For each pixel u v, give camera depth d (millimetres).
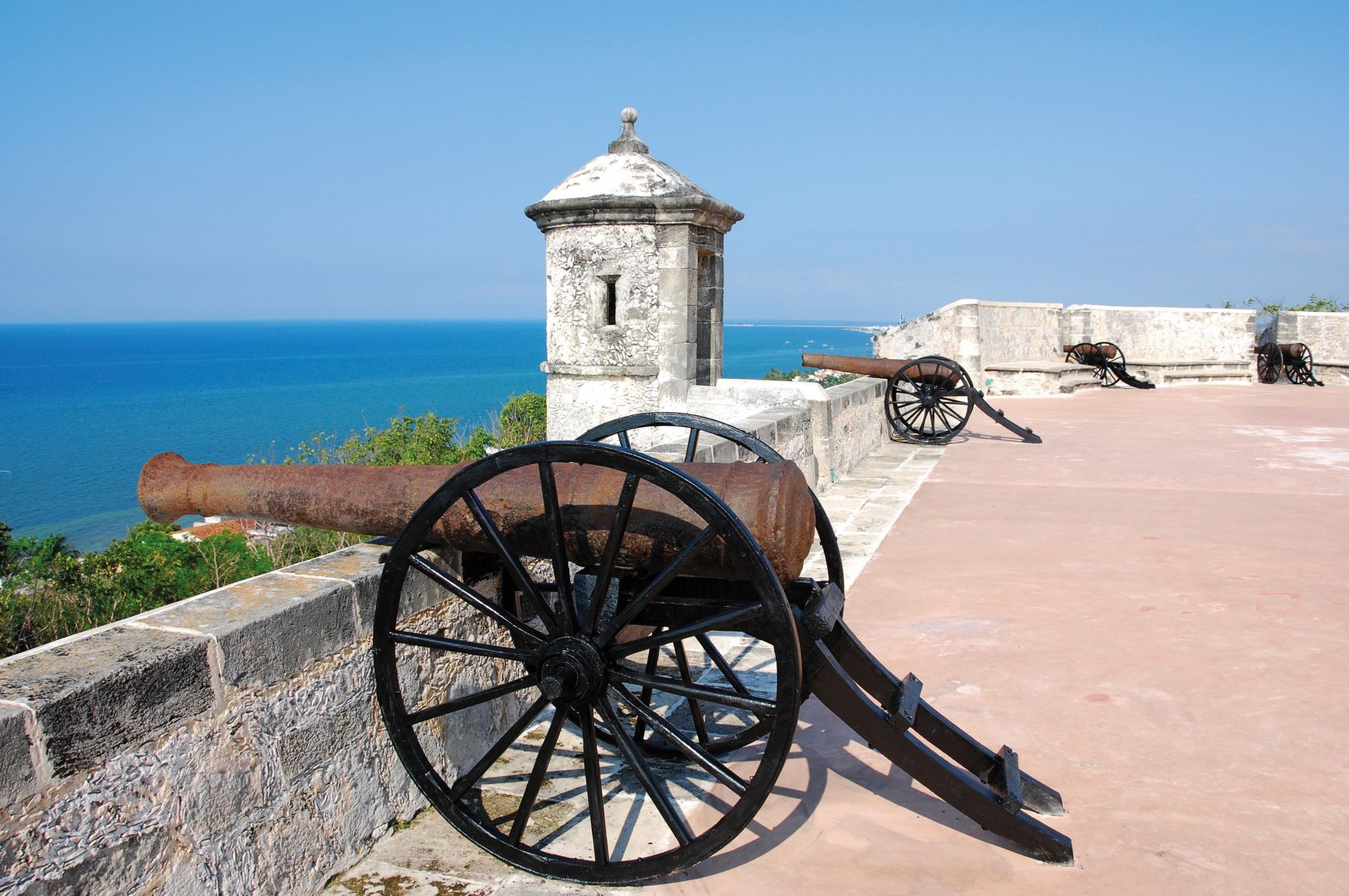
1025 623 5316
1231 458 10664
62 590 6914
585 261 10023
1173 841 3176
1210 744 3863
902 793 3547
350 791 3086
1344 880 2953
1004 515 7996
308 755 2914
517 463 2828
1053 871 3023
